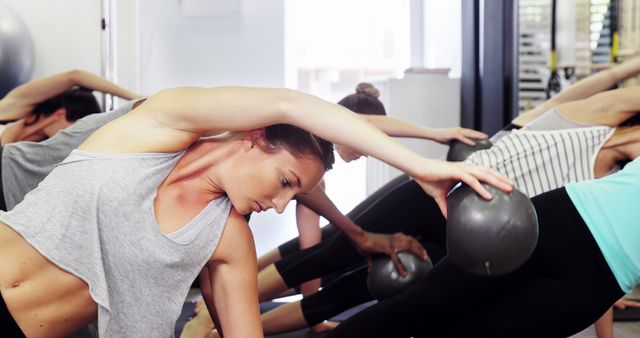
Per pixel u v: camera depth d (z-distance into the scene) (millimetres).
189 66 6789
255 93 1593
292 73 7070
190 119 1629
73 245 1601
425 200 2840
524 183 2586
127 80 6641
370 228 2836
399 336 2100
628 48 4359
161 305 1675
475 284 2004
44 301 1642
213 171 1678
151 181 1633
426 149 5562
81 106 3652
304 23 7848
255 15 6750
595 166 2627
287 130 1625
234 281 1738
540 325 1952
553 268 1963
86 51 6559
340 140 1577
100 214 1585
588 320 1949
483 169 1655
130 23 6605
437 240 2857
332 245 2928
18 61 6172
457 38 6797
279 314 2961
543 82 5395
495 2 5840
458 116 5965
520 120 3158
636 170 1952
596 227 1921
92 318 1712
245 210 1694
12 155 2539
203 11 6695
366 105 3445
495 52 5848
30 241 1600
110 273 1621
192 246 1664
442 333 2104
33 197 1650
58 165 1690
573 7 4891
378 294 2545
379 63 7906
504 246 1622
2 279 1620
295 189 1660
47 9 6539
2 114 3525
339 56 7906
